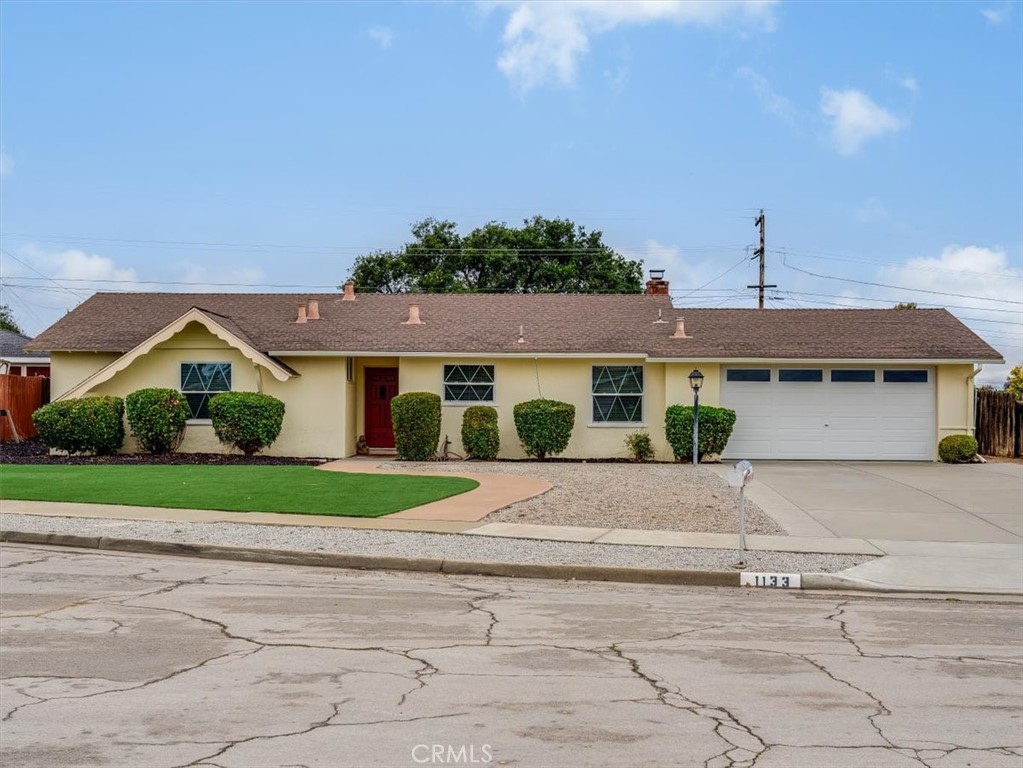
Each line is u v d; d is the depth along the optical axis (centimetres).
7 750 542
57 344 2548
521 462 2395
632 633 857
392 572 1171
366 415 2642
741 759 544
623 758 543
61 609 913
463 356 2495
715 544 1327
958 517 1570
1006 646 833
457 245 4872
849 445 2506
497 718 609
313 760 532
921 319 2723
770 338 2566
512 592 1053
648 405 2516
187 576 1105
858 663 764
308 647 780
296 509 1542
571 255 4825
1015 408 2570
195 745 552
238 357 2473
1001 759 549
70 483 1802
